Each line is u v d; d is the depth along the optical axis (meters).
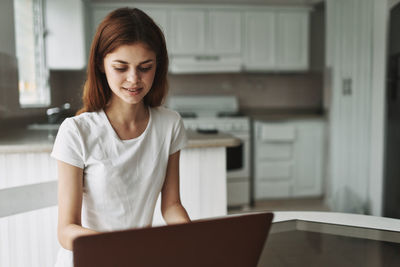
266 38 4.21
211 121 3.79
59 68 3.57
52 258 1.74
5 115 2.39
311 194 3.98
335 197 3.50
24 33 3.13
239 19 4.15
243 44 4.18
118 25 0.80
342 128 3.37
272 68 4.26
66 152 0.90
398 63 2.49
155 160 1.02
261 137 3.84
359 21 3.04
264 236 0.53
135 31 0.79
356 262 0.72
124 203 0.98
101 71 0.91
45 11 3.50
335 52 3.46
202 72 4.14
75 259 0.44
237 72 4.45
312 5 4.18
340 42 3.37
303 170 3.94
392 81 2.58
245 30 4.17
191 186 1.91
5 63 2.39
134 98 0.83
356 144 3.15
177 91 4.44
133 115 0.98
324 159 3.95
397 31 2.49
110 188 0.95
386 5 2.74
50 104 3.57
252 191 3.95
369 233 0.88
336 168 3.48
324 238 0.85
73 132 0.91
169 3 4.03
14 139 1.83
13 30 2.55
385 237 0.85
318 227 0.92
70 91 4.20
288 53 4.26
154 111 1.05
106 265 0.46
